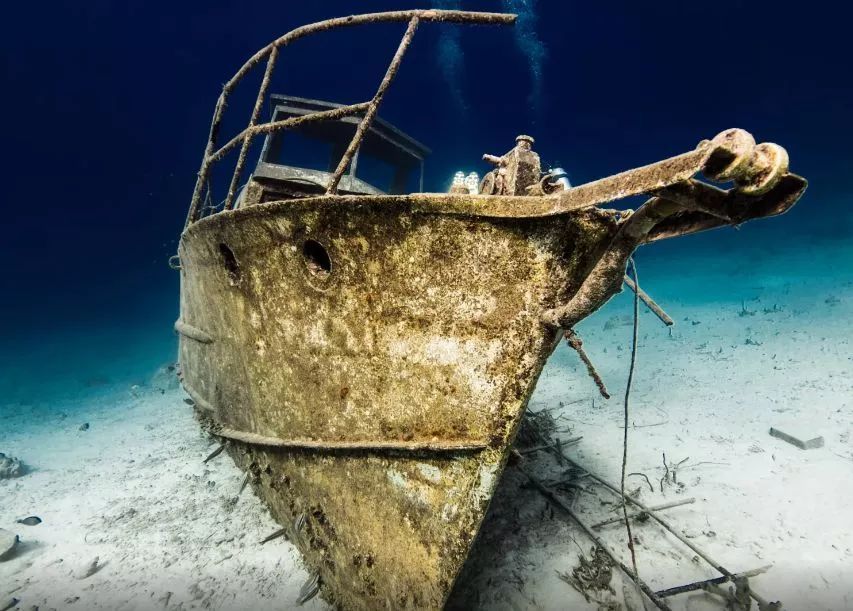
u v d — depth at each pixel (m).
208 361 4.06
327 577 3.04
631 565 3.24
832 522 3.43
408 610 2.37
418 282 2.10
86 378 15.33
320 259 2.53
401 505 2.35
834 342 7.46
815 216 27.05
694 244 30.12
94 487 5.42
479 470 2.05
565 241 1.79
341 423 2.56
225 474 5.42
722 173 1.04
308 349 2.62
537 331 1.91
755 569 3.06
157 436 7.17
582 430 5.75
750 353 7.76
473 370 2.06
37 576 3.78
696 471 4.42
